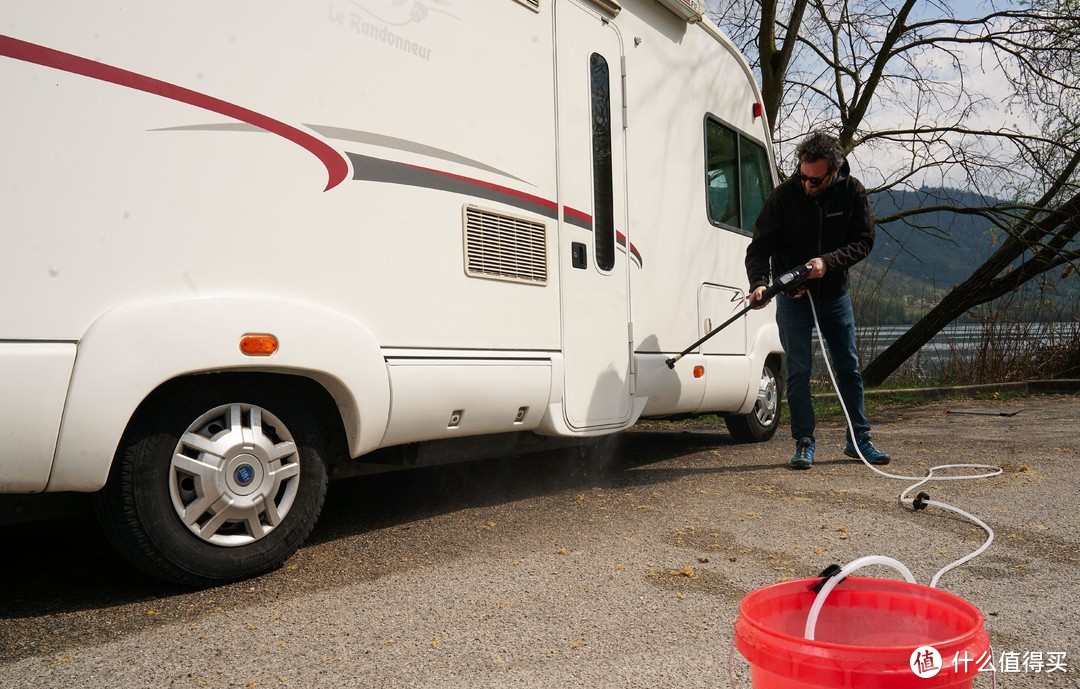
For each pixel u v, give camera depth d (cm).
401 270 357
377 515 416
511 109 419
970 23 1116
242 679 225
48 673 229
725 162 623
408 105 364
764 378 678
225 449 301
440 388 370
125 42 273
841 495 452
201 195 290
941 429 741
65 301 258
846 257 518
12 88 250
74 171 261
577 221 461
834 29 1127
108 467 265
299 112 321
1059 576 311
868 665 131
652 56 536
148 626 264
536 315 429
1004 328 1277
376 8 352
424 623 266
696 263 572
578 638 253
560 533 378
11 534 379
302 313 313
